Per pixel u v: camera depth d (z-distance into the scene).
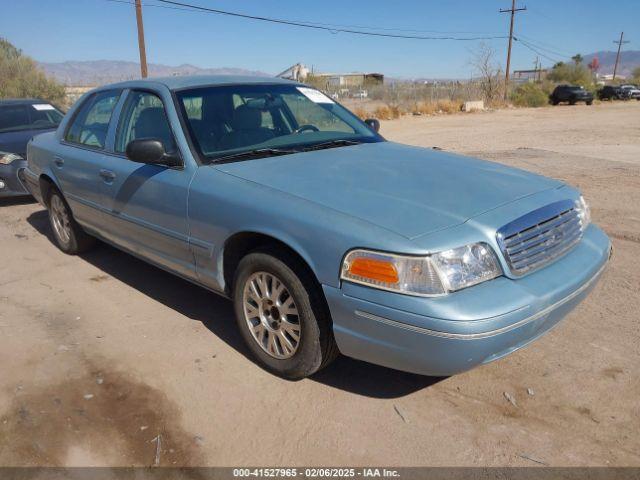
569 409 3.07
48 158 5.46
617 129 18.98
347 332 2.92
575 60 81.25
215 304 4.53
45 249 6.06
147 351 3.80
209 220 3.53
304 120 4.54
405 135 18.30
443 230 2.77
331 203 3.07
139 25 21.84
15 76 24.69
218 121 4.04
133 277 5.16
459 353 2.63
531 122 23.19
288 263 3.14
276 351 3.41
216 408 3.17
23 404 3.24
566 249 3.21
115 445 2.89
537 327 2.85
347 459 2.76
